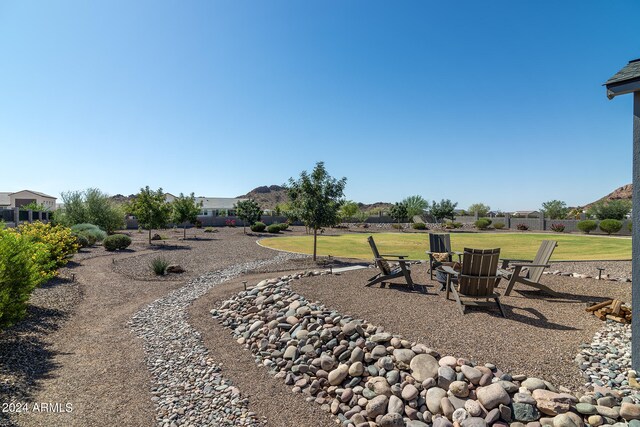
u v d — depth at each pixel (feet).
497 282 24.81
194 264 47.78
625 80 12.89
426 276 28.96
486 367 12.46
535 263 24.27
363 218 171.22
